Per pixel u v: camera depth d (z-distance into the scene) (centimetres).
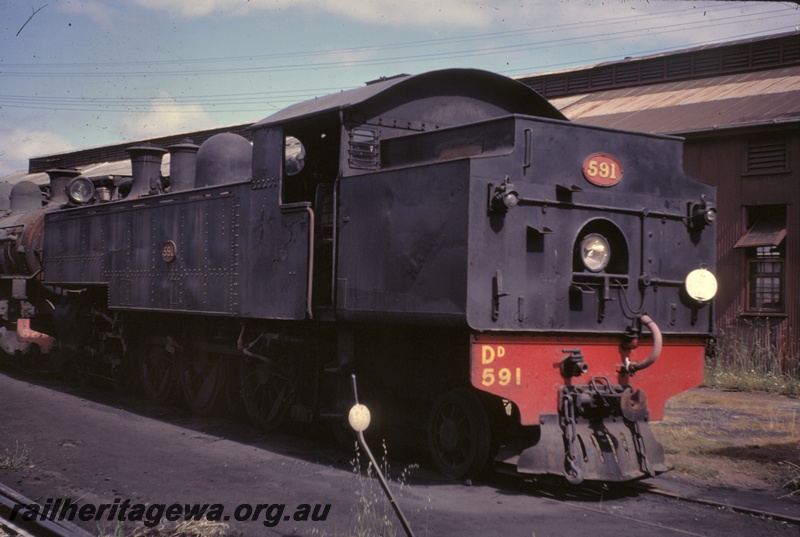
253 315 902
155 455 811
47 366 1614
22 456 781
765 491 699
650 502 656
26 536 538
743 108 1745
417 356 765
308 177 918
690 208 786
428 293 695
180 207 1072
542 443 670
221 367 1068
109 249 1266
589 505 641
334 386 856
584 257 711
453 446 723
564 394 690
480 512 612
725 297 1658
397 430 818
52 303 1588
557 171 710
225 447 859
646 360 712
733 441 906
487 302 664
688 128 1689
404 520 423
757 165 1625
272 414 953
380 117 830
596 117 2052
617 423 701
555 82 2553
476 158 666
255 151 921
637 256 746
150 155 1316
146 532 557
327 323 876
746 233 1633
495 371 669
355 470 753
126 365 1271
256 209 910
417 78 838
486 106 900
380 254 751
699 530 577
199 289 1013
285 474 735
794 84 1861
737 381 1447
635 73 2362
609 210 731
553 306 697
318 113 829
